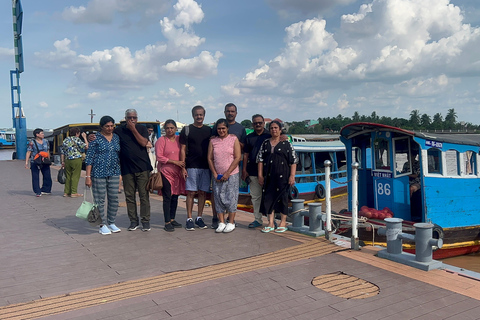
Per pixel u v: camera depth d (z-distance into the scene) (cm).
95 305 432
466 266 914
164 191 746
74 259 590
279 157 720
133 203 755
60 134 2278
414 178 985
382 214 891
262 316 408
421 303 437
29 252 628
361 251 621
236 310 421
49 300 445
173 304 434
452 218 924
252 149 765
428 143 885
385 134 929
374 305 432
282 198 728
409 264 553
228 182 725
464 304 434
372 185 1031
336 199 1527
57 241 691
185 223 827
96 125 2005
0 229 786
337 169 1555
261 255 603
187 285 486
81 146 1202
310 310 421
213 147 729
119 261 579
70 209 1001
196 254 609
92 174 721
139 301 441
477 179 966
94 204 718
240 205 1273
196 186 749
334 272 530
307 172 1420
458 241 947
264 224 798
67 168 1195
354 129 991
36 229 784
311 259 582
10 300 446
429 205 889
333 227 785
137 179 745
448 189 916
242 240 686
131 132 736
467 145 945
